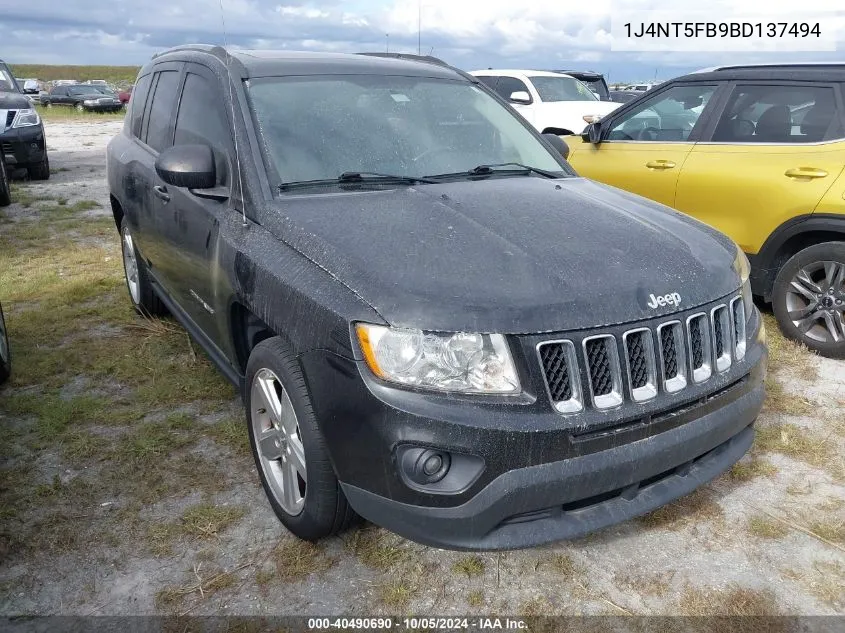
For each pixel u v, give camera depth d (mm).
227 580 2615
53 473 3270
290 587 2588
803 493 3135
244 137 3121
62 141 19172
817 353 4613
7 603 2510
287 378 2576
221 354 3545
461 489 2230
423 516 2264
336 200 2926
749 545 2811
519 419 2201
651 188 5438
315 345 2379
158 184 3957
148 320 5129
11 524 2910
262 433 2934
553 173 3662
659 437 2416
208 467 3326
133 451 3428
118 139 5191
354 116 3383
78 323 5129
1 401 3932
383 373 2230
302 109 3312
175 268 3863
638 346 2387
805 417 3789
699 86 5324
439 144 3475
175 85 4102
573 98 12047
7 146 11266
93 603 2516
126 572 2664
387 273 2359
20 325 5066
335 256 2500
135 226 4555
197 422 3727
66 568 2680
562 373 2277
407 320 2227
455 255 2453
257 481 3225
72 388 4125
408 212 2795
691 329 2518
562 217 2832
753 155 4871
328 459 2486
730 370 2627
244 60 3541
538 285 2330
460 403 2195
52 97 32500
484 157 3549
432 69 4012
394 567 2678
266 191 2963
